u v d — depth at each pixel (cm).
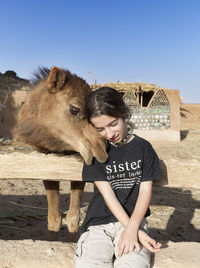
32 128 338
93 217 254
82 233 252
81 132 309
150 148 250
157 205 634
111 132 230
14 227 522
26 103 356
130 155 246
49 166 319
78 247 238
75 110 314
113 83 1694
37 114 338
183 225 530
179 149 1334
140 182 249
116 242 237
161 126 1650
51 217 384
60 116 323
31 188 775
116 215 234
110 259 229
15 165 320
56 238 390
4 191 733
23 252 253
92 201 264
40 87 349
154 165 248
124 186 250
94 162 258
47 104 332
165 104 1645
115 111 220
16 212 584
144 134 1656
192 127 2302
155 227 518
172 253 249
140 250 222
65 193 735
